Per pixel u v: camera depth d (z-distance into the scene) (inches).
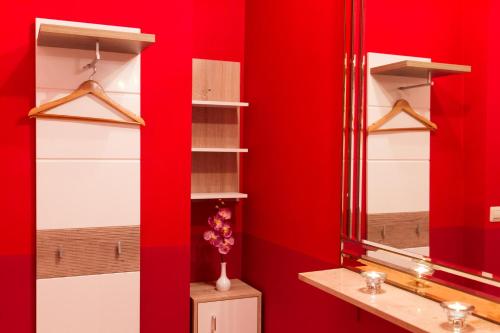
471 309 68.6
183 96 117.2
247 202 149.6
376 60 93.9
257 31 142.7
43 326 105.7
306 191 117.1
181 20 117.0
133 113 111.2
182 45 117.0
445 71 79.3
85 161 108.0
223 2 149.8
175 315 117.3
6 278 104.7
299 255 120.1
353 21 99.5
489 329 67.6
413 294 83.1
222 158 150.1
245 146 151.1
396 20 89.1
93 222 108.8
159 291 115.8
